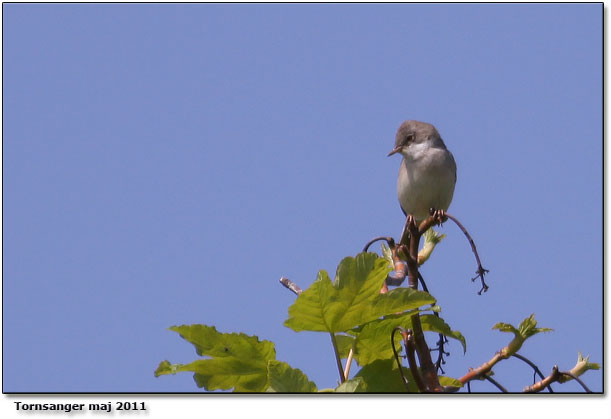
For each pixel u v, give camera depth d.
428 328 6.79
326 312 6.24
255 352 6.34
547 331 6.39
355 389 5.71
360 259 6.12
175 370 6.25
